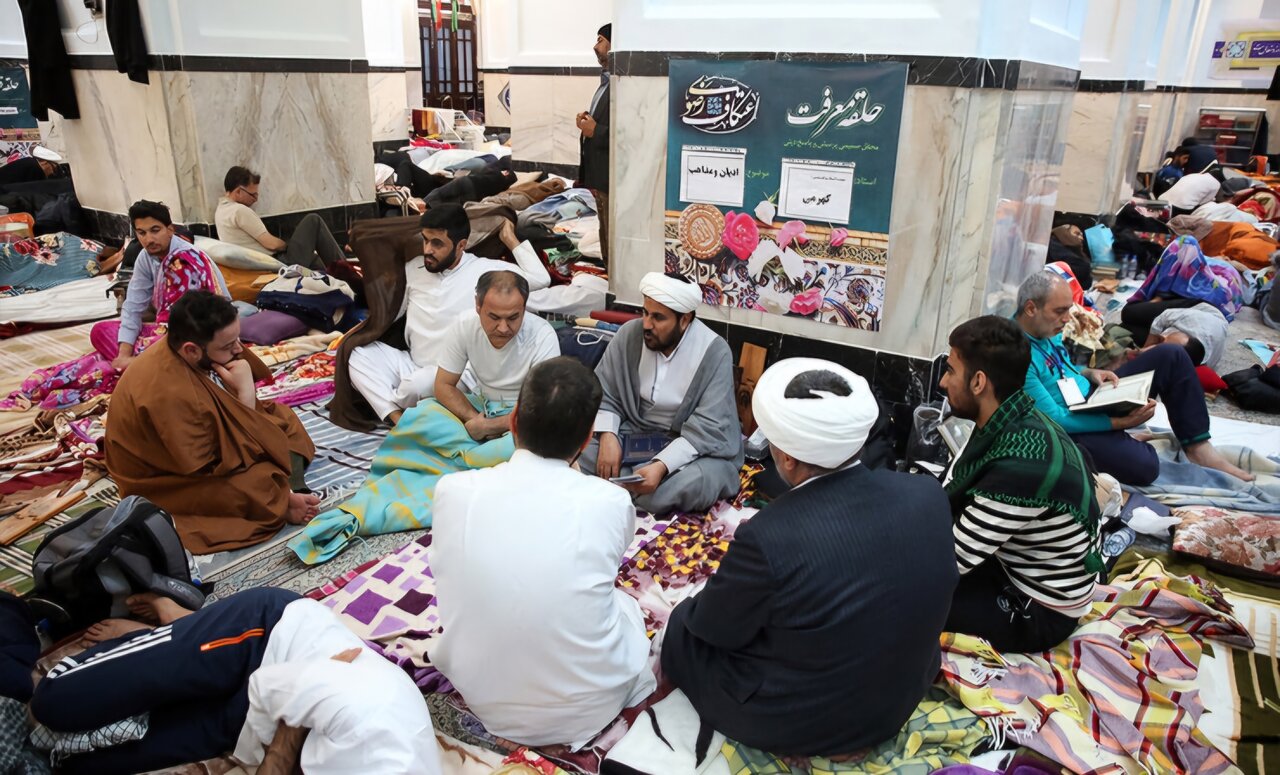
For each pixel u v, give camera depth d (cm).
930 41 277
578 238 577
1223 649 220
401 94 1006
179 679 160
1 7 715
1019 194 343
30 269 525
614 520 172
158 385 248
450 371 309
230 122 521
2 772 146
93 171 569
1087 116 623
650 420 296
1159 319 418
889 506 155
